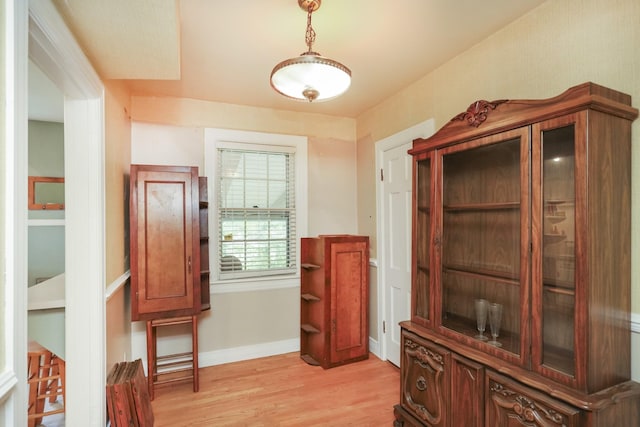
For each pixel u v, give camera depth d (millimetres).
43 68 1378
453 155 1897
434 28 1982
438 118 2494
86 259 1731
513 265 1610
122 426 1832
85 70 1547
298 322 3445
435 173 1973
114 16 1290
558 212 1385
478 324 1805
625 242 1364
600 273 1286
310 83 1632
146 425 1948
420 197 2133
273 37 2057
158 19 1315
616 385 1309
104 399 1803
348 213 3658
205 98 3051
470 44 2170
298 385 2676
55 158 3207
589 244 1257
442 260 1936
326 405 2383
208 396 2510
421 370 1950
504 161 1637
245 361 3170
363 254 3174
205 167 3098
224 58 2318
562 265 1370
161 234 2488
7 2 821
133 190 2422
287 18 1860
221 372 2922
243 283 3221
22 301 869
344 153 3648
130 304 2691
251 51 2227
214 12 1795
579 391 1254
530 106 1463
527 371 1437
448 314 1931
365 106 3334
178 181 2535
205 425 2152
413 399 2004
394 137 2988
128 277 2537
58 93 2457
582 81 1595
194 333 2600
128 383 1883
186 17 1839
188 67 2447
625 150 1368
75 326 1706
